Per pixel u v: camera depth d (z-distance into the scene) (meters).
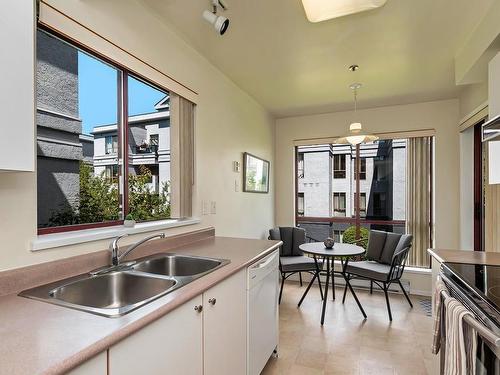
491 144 1.84
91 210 1.71
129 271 1.49
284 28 2.08
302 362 2.18
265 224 4.03
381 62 2.62
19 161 0.98
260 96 3.53
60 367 0.69
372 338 2.54
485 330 0.95
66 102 1.58
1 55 0.93
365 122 4.04
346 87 3.23
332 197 4.38
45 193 1.48
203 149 2.54
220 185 2.83
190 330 1.21
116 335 0.84
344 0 1.51
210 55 2.50
